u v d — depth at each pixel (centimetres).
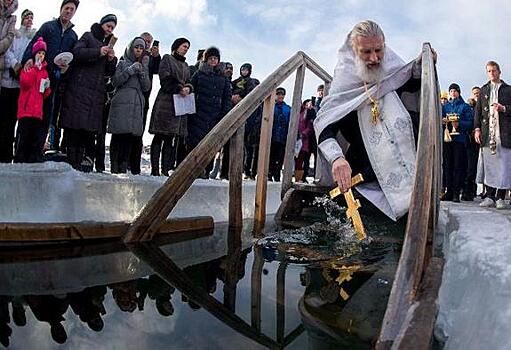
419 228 188
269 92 416
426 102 254
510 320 114
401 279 167
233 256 290
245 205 481
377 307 192
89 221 326
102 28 477
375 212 361
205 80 598
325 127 335
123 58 520
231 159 392
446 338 142
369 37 322
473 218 267
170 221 360
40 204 324
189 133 600
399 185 318
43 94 428
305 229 376
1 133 438
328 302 197
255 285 224
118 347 146
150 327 165
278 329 166
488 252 163
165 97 545
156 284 223
